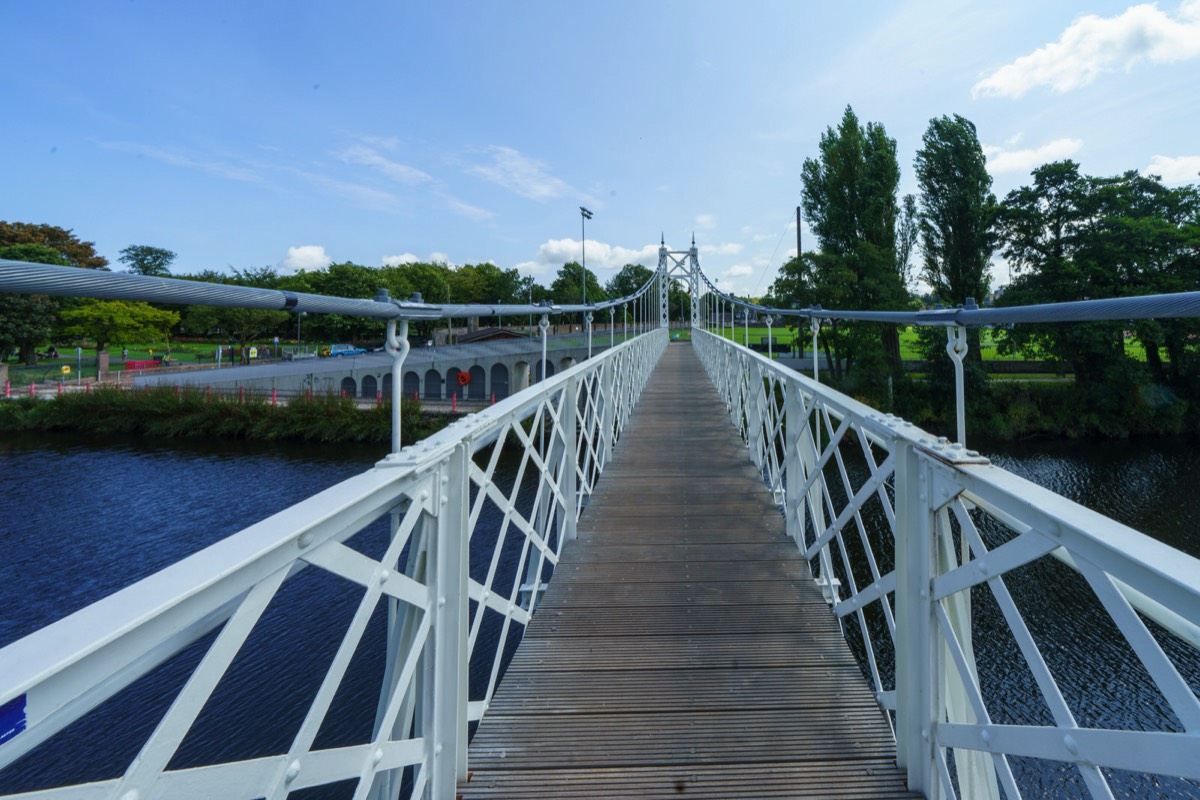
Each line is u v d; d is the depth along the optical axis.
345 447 18.06
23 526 11.33
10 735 0.42
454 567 1.23
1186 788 4.62
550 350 22.80
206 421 19.22
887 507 1.53
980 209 20.38
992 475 0.96
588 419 3.74
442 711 1.22
